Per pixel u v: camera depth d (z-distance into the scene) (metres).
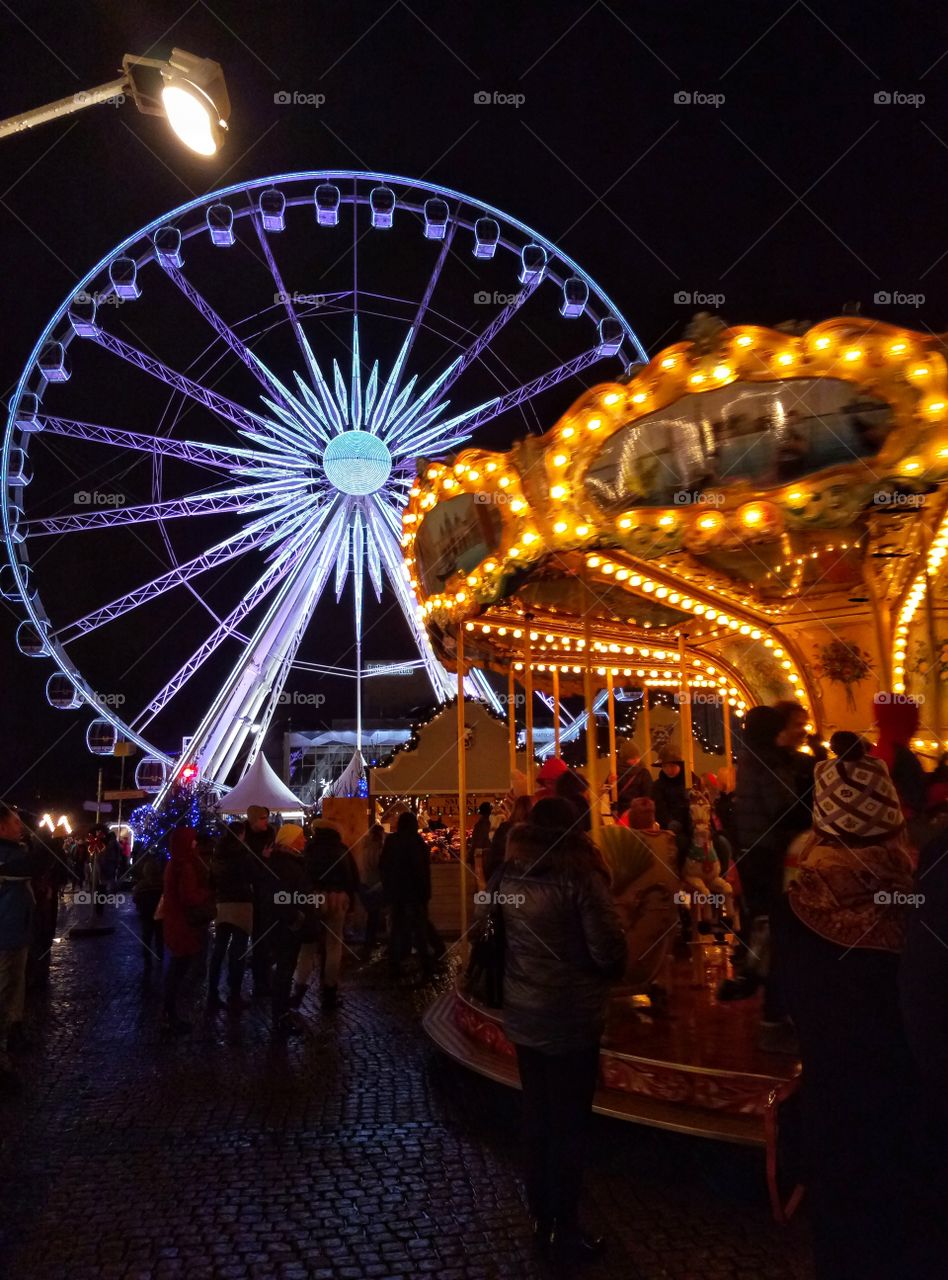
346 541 20.67
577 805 5.65
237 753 20.62
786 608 8.81
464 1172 4.37
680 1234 3.67
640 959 5.68
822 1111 2.33
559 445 6.18
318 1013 8.07
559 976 3.59
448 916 13.37
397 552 20.69
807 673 9.16
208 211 20.17
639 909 5.73
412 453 20.84
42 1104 5.55
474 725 15.24
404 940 9.72
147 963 10.05
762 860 4.45
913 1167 2.18
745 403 5.52
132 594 20.20
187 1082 5.98
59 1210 4.00
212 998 8.22
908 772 4.18
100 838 18.20
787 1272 3.36
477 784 15.12
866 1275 2.16
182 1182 4.29
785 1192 3.79
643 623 9.52
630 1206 3.93
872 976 2.37
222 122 4.70
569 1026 3.55
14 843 6.14
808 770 4.43
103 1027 7.75
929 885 1.93
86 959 12.18
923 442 5.22
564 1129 3.55
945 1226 2.10
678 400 5.68
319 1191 4.17
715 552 6.95
